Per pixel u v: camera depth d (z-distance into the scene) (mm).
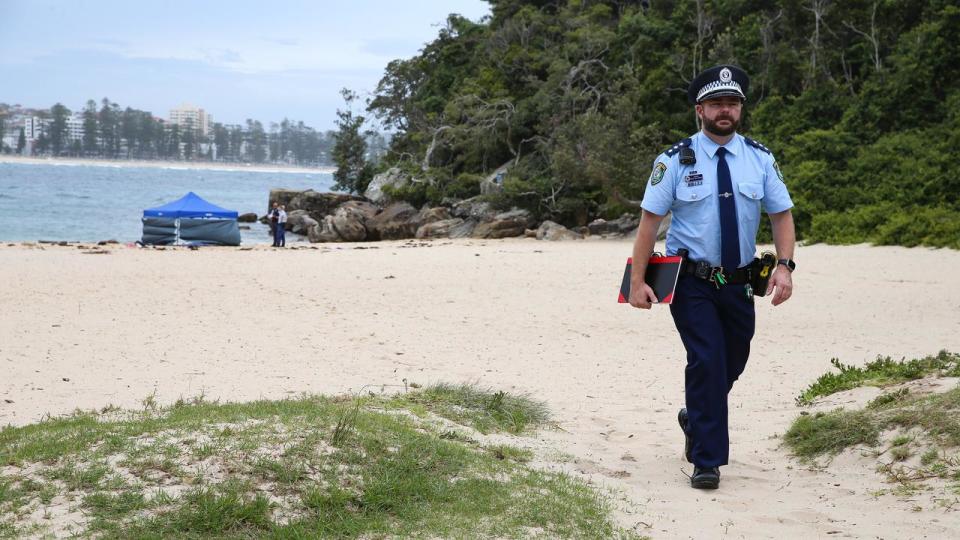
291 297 17875
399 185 52250
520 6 59781
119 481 4418
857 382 7613
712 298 5332
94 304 16531
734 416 7590
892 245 28859
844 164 37125
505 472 5238
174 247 34125
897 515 4707
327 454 4918
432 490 4746
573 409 7996
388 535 4219
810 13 43688
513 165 49156
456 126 50594
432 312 15938
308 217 50562
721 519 4711
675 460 5996
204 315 15312
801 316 15016
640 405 8273
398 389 8891
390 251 30922
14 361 10898
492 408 7102
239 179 199875
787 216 5438
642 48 48062
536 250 31312
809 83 41844
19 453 4828
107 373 10148
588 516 4621
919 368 7484
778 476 5609
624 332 13695
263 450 4875
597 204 44281
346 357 11414
